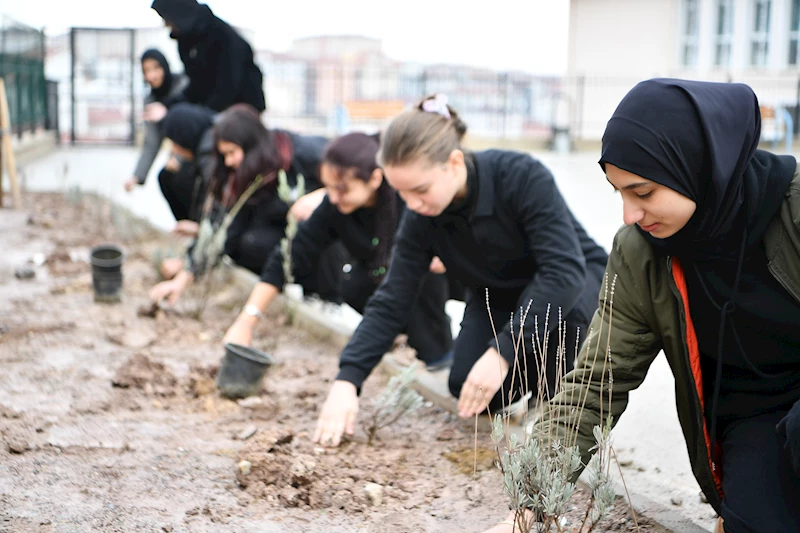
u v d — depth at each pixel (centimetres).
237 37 688
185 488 290
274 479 290
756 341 224
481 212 334
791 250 212
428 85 2850
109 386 396
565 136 2216
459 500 289
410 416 375
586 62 2345
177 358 451
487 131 2714
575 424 235
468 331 373
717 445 240
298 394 396
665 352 232
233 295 591
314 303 573
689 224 212
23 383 396
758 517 211
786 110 1931
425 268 353
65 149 1902
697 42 2238
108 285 550
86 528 258
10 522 259
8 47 1448
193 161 641
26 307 538
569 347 340
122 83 2098
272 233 580
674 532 266
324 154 411
